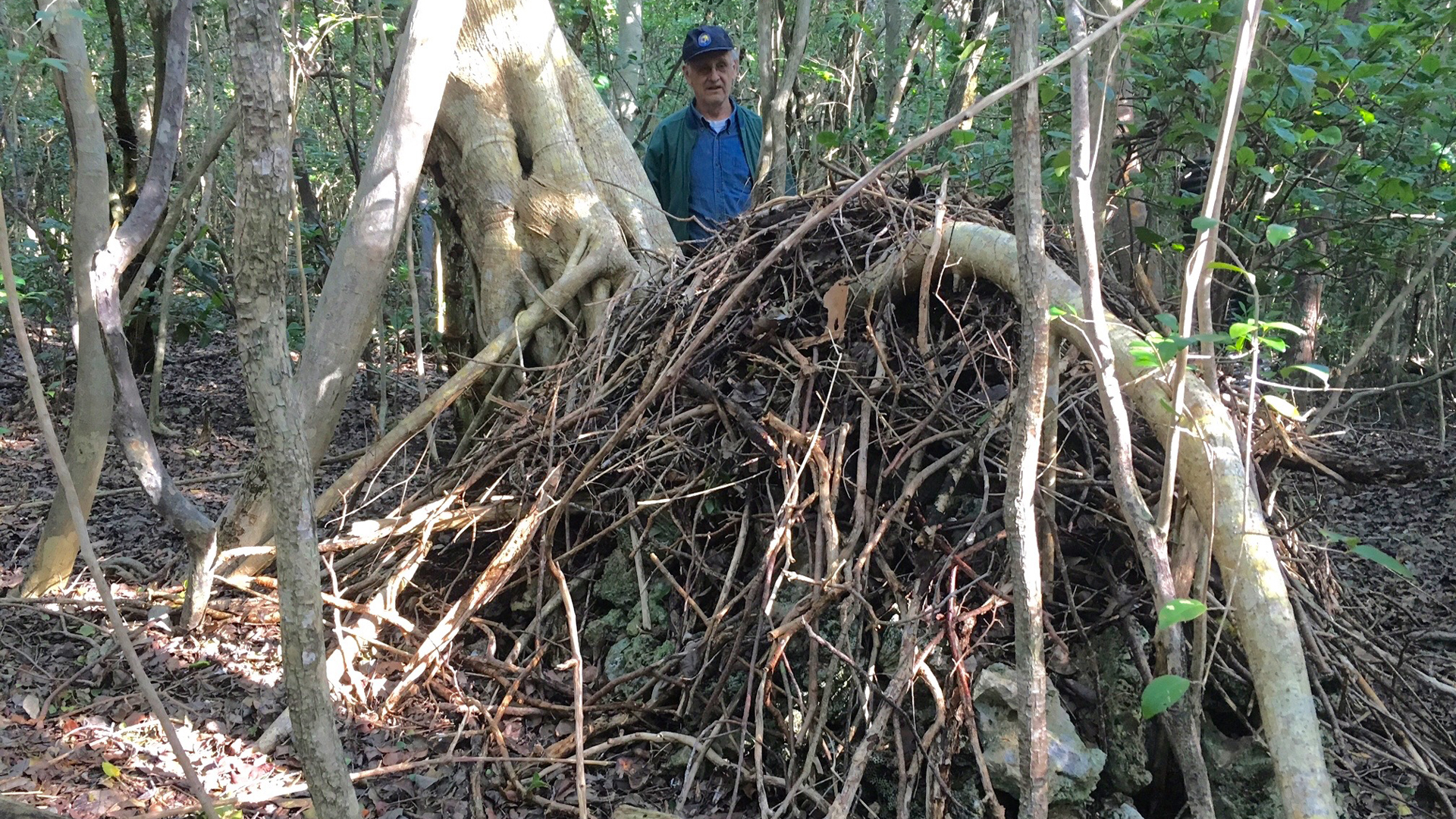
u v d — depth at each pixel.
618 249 4.36
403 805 2.54
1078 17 1.55
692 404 3.37
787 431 2.93
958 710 2.29
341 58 8.58
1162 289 4.10
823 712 2.46
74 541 3.61
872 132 5.46
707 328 3.29
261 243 1.44
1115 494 2.62
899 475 2.89
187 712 2.86
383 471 5.16
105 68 9.19
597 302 4.19
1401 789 2.61
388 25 5.93
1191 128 3.66
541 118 4.52
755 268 3.40
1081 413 2.82
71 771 2.54
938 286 3.05
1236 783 2.37
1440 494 5.37
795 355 3.18
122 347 3.14
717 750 2.67
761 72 5.52
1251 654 1.92
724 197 5.14
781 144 5.02
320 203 11.05
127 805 2.40
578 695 2.58
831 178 3.72
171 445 5.90
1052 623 2.53
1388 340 6.99
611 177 4.66
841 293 3.19
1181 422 2.14
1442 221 4.35
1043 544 2.44
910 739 2.40
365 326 3.71
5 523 4.45
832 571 2.56
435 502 3.53
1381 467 3.05
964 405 2.94
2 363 7.41
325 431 3.64
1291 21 3.09
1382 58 3.95
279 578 1.57
